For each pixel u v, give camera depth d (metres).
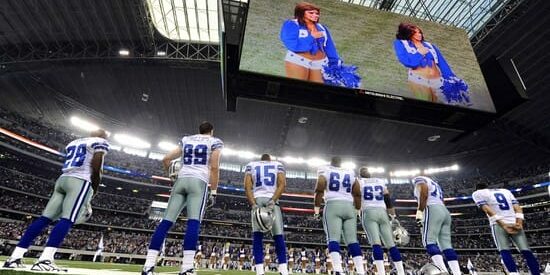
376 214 6.77
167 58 30.08
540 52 25.22
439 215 6.49
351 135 44.25
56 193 4.97
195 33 29.44
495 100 10.10
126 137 44.84
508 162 45.25
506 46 25.33
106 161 40.91
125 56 29.89
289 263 31.30
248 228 44.38
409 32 10.23
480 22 23.56
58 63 29.69
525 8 21.45
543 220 40.41
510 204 6.80
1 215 31.91
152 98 38.53
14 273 3.35
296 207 48.72
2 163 35.91
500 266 37.75
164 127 44.81
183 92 37.53
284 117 40.50
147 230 39.09
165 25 28.58
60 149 37.47
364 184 7.04
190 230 4.48
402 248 43.59
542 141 35.88
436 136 40.38
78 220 5.16
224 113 41.44
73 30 27.66
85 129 41.97
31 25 26.38
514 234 6.58
